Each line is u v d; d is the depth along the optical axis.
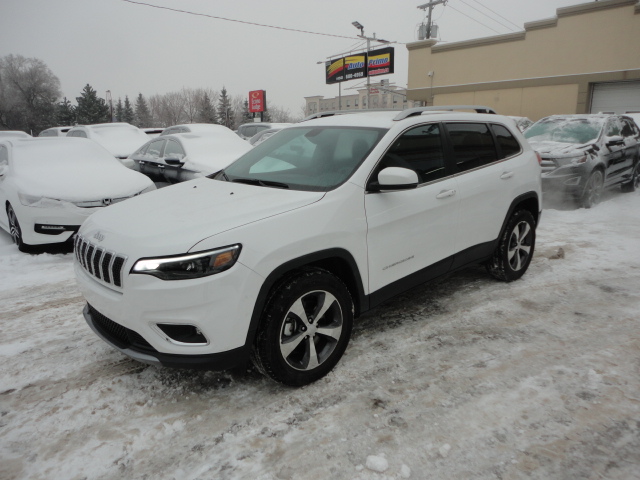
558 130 8.99
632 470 2.13
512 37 22.11
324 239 2.74
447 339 3.41
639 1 18.39
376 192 3.08
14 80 84.81
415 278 3.43
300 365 2.78
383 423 2.49
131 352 2.55
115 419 2.57
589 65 20.05
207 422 2.53
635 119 11.17
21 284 4.75
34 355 3.29
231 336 2.45
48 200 5.56
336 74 41.88
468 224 3.79
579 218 7.36
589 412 2.55
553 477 2.09
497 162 4.14
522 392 2.74
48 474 2.17
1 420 2.58
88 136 12.98
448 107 3.89
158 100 111.56
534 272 4.84
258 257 2.47
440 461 2.21
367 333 3.52
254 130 16.77
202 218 2.63
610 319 3.71
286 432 2.43
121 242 2.54
